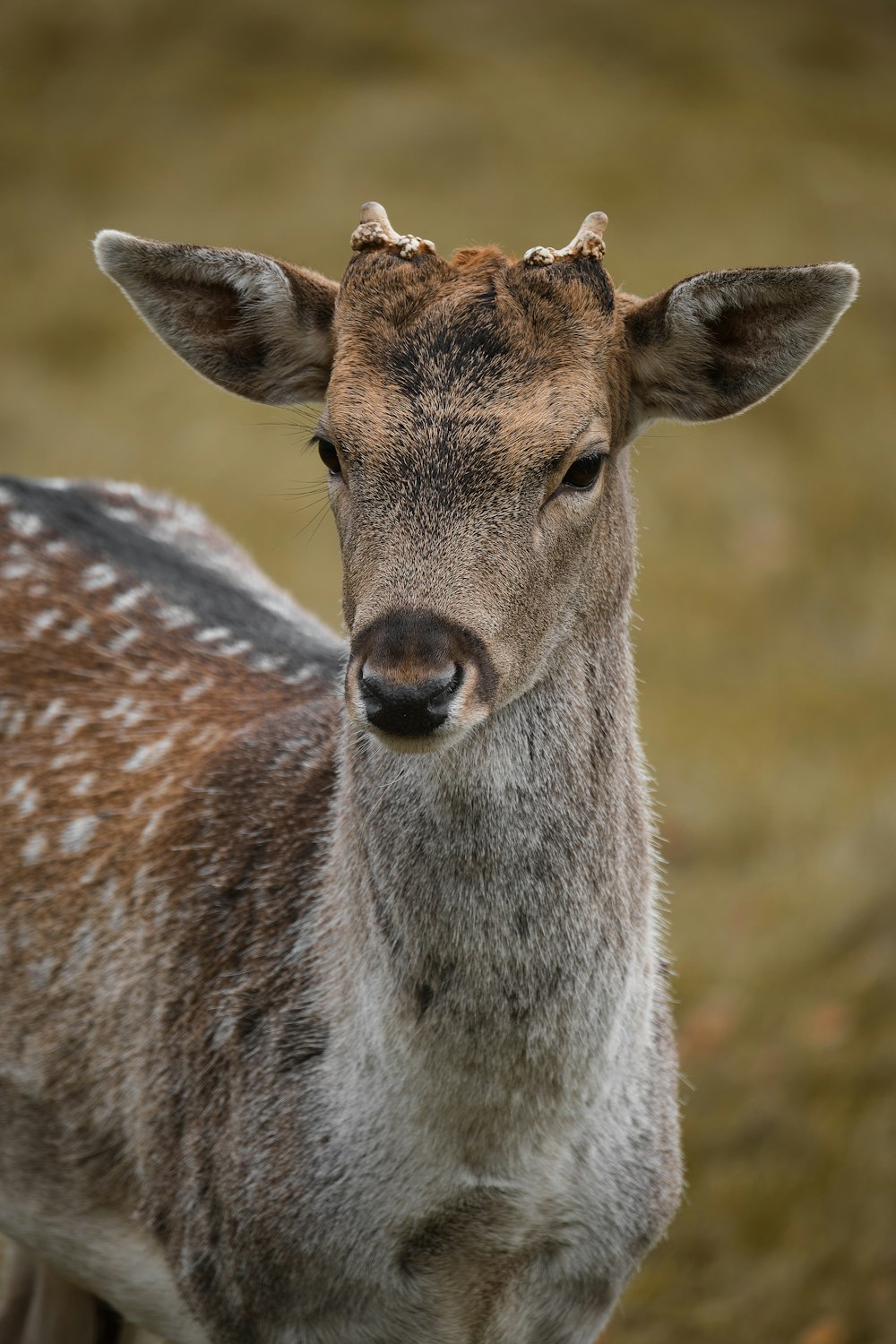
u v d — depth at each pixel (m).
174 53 45.44
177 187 39.59
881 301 37.75
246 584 12.64
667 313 8.49
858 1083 14.81
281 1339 9.02
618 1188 8.81
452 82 42.88
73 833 10.30
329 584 26.62
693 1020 16.25
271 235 36.84
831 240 38.75
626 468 8.80
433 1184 8.37
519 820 8.12
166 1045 9.39
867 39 52.12
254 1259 8.84
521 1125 8.27
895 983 15.58
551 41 46.41
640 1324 13.45
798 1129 14.64
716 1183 14.41
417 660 7.16
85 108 43.75
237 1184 8.86
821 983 16.09
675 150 40.84
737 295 8.45
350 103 41.84
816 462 33.22
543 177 38.69
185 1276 9.33
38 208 39.72
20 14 47.22
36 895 10.30
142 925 9.73
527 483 7.68
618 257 36.25
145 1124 9.47
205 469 30.52
